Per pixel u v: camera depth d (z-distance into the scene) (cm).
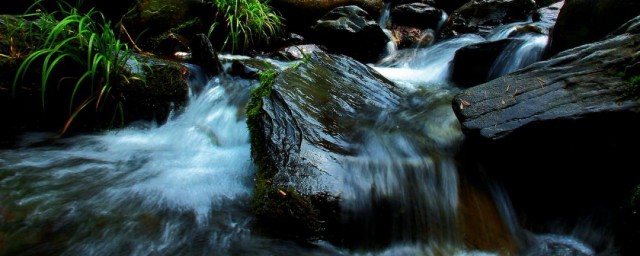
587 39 383
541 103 267
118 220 251
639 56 258
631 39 278
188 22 580
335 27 631
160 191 286
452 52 603
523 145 264
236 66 466
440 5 835
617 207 250
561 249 254
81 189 283
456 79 509
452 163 289
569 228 269
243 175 314
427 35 729
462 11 719
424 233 256
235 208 272
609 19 364
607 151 248
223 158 342
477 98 294
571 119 246
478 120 277
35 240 228
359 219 248
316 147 274
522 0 693
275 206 244
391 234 254
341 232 244
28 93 349
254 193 263
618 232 240
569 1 403
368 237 249
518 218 273
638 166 244
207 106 415
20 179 289
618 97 245
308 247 241
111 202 269
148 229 246
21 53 348
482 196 275
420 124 350
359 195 251
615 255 238
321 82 380
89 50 332
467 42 621
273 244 242
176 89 404
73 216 251
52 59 356
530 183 283
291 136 283
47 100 359
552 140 259
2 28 352
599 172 260
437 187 273
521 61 451
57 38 364
